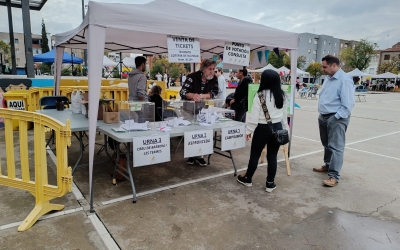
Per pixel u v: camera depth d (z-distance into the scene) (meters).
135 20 2.96
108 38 5.03
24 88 7.67
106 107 3.75
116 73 16.52
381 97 24.69
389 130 8.30
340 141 3.81
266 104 3.35
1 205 2.99
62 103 4.85
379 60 54.66
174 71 31.48
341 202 3.36
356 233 2.68
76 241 2.40
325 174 4.34
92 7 2.70
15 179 2.86
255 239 2.54
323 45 64.88
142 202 3.20
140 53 7.21
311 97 22.30
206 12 4.04
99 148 5.36
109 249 2.32
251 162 3.64
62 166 2.59
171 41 3.38
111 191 3.46
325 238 2.59
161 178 3.98
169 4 3.68
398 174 4.38
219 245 2.44
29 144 5.41
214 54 7.45
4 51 34.53
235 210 3.09
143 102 3.48
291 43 4.55
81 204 3.09
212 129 3.65
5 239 2.38
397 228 2.79
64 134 2.53
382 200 3.43
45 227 2.60
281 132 3.30
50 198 2.72
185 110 4.00
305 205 3.26
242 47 4.21
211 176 4.12
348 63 40.69
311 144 6.32
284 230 2.71
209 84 4.55
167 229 2.66
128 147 3.22
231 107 5.48
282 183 3.93
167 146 3.26
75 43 5.37
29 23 8.23
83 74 14.70
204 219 2.87
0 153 4.81
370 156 5.41
